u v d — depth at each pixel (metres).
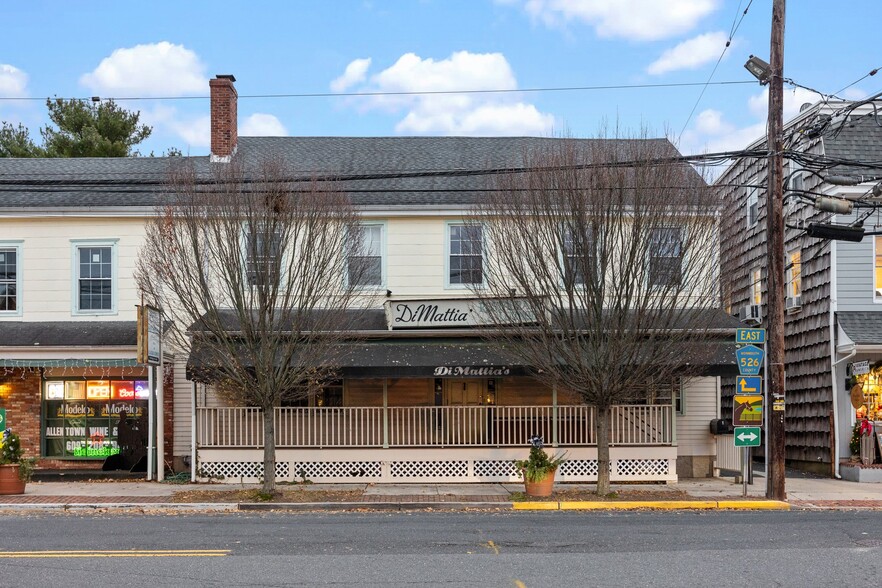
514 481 19.09
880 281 20.91
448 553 10.97
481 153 24.05
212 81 23.02
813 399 22.00
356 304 20.20
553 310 16.67
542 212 16.70
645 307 16.19
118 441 20.97
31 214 20.70
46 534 12.49
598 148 17.50
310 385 17.55
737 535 12.51
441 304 18.75
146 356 17.95
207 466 19.11
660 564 10.27
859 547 11.48
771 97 16.89
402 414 19.27
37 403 21.31
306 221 17.00
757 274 25.61
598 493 17.00
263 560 10.45
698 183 17.53
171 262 16.78
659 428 19.27
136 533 12.61
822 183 21.25
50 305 20.78
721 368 18.20
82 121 38.34
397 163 23.19
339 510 15.94
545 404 20.89
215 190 17.19
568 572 9.81
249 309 16.75
